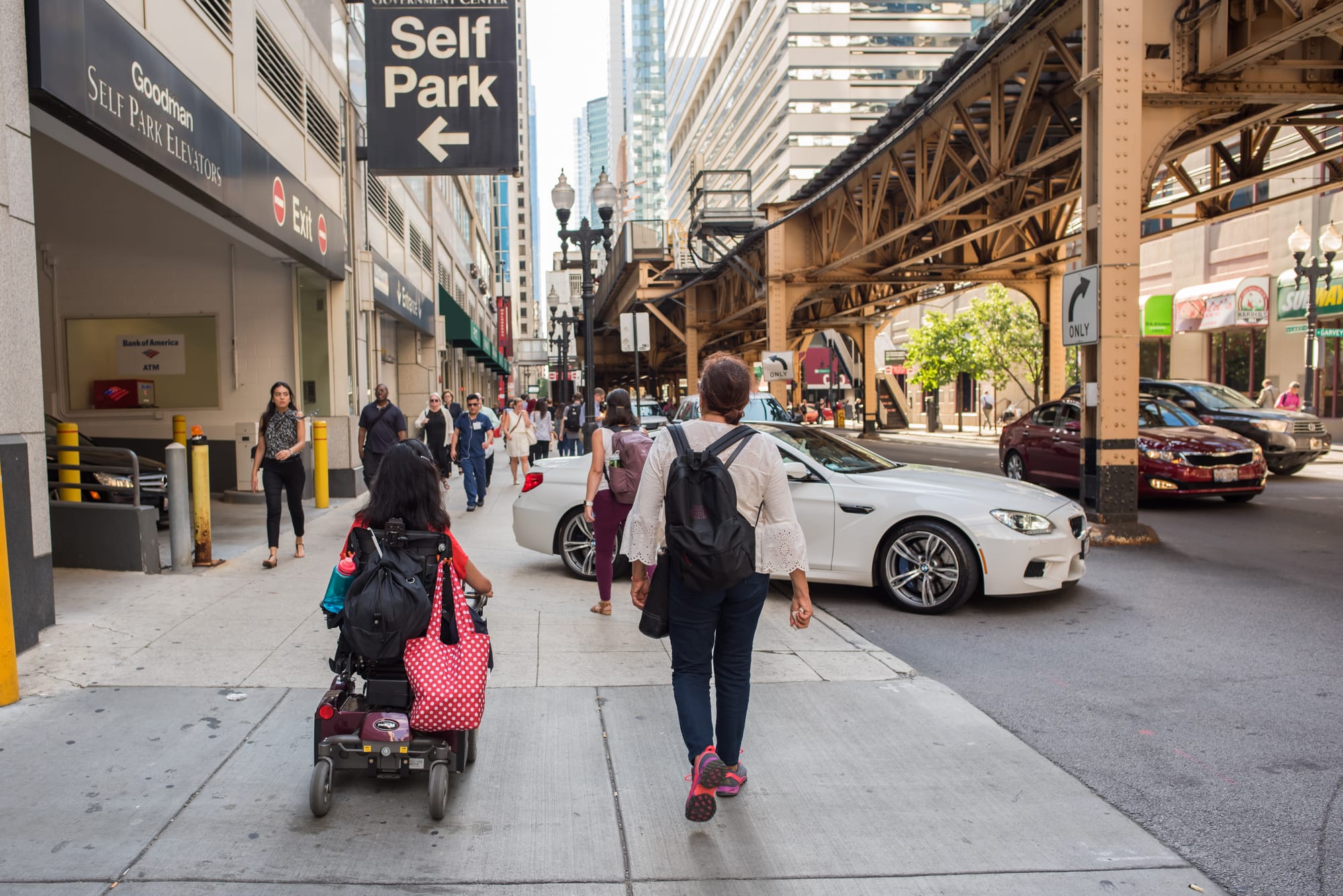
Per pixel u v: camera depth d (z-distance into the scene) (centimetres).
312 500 1369
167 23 798
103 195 1321
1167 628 646
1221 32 1031
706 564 316
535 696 483
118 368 1342
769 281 2625
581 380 5500
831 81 8281
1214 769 398
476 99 1293
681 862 317
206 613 623
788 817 351
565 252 1661
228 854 314
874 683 514
